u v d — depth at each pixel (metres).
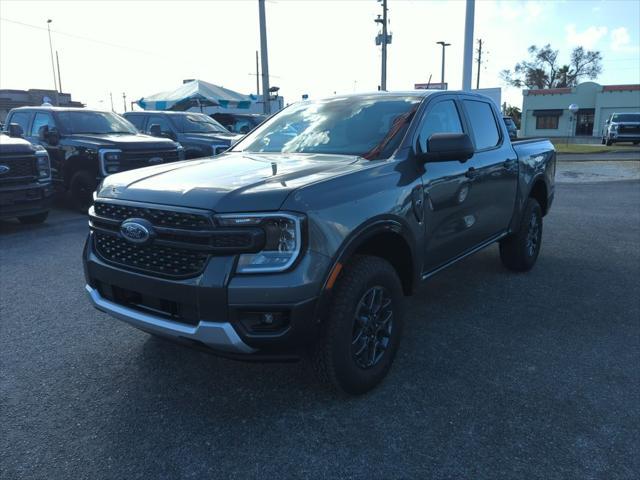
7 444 2.71
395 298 3.28
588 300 4.85
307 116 4.30
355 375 3.03
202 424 2.89
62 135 9.72
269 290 2.57
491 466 2.53
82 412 3.02
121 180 3.21
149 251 2.85
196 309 2.66
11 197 7.66
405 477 2.46
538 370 3.48
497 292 5.09
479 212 4.43
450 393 3.19
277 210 2.61
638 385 3.28
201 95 17.91
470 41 17.36
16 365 3.58
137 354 3.75
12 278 5.53
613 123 27.62
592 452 2.63
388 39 32.38
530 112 51.66
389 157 3.47
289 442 2.72
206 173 3.17
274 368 3.53
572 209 9.95
